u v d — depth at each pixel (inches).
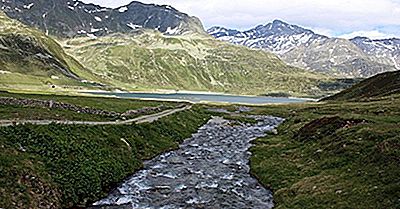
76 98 4544.8
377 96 6028.5
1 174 1358.3
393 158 1558.8
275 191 1731.1
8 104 2682.1
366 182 1459.2
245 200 1635.1
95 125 2306.8
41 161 1572.3
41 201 1374.3
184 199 1637.6
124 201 1592.0
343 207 1311.5
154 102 5944.9
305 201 1457.9
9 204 1274.6
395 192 1291.8
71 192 1513.3
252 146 2898.6
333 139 2181.3
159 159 2412.6
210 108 6648.6
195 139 3287.4
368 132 2007.9
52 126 1940.2
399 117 2632.9
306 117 4414.4
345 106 5265.8
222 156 2556.6
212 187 1827.0
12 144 1578.5
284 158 2250.2
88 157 1819.6
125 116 3233.3
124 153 2171.5
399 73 6835.6
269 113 6200.8
